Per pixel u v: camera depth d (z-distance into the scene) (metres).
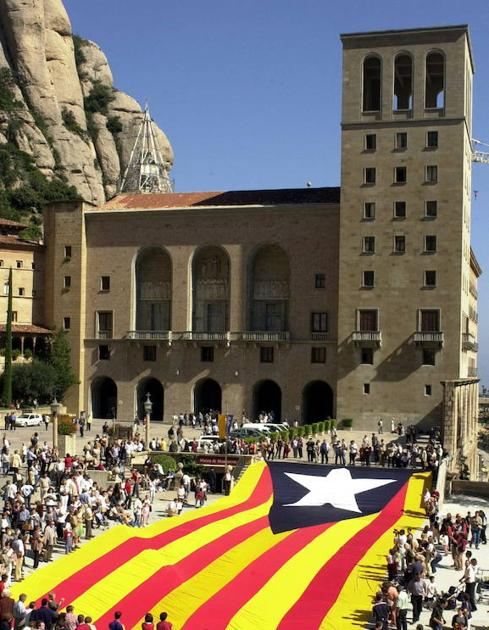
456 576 47.34
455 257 96.19
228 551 46.66
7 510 48.88
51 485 61.19
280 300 106.44
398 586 39.16
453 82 97.06
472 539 53.81
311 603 39.81
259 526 54.25
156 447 75.69
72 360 109.88
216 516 55.94
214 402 110.88
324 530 54.09
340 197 100.06
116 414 109.50
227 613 37.00
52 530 46.56
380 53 99.38
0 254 108.56
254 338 103.75
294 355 102.88
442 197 96.81
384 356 97.62
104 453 72.19
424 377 96.44
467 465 89.50
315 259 102.50
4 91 187.12
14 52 193.38
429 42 97.81
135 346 108.25
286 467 69.06
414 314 96.88
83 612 35.25
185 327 106.81
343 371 98.81
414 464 71.31
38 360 108.12
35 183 179.50
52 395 106.50
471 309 122.44
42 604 32.44
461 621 35.16
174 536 48.44
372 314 98.12
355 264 98.75
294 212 103.31
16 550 41.94
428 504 60.03
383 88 98.88
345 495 63.16
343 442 80.56
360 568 45.88
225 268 108.06
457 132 96.69
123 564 40.91
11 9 192.25
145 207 110.12
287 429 87.31
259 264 107.25
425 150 97.38
